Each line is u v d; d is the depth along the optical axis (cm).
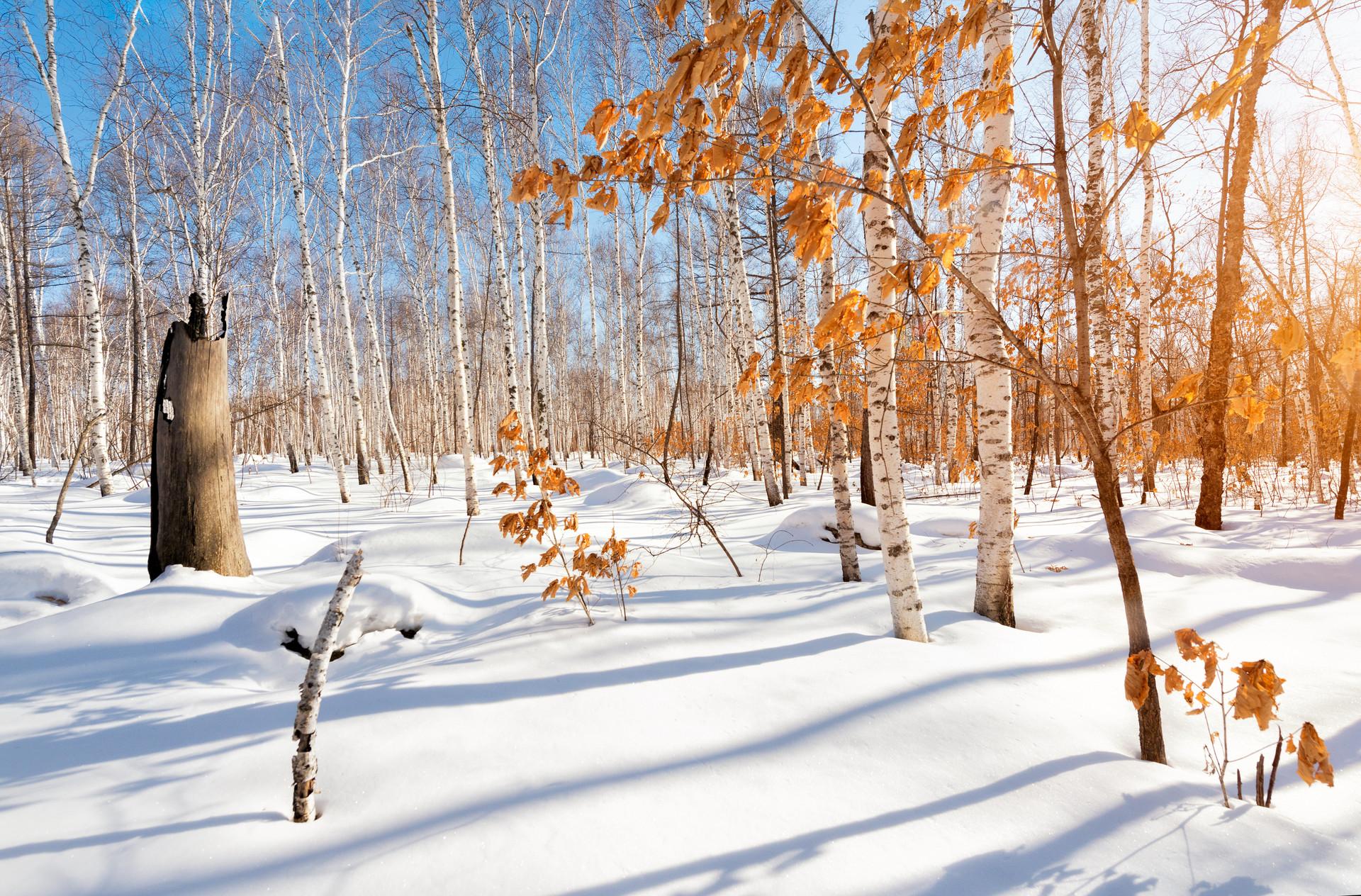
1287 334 175
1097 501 1130
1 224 1780
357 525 937
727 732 263
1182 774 237
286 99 1288
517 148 1505
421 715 276
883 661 327
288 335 2555
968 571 555
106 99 1229
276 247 1995
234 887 177
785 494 1248
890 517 379
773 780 231
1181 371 1476
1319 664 347
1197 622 420
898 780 232
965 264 425
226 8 1410
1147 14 1036
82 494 1266
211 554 513
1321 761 199
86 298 1176
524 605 448
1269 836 200
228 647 379
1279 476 1398
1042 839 200
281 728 272
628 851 193
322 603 402
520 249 1447
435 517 1010
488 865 187
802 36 571
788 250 1381
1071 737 260
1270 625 410
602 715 278
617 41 1661
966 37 225
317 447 3238
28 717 286
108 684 328
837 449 539
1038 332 984
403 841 198
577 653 352
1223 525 793
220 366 528
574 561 409
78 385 2570
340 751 248
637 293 1859
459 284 1021
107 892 174
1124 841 199
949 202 254
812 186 220
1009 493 423
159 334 2362
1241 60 192
